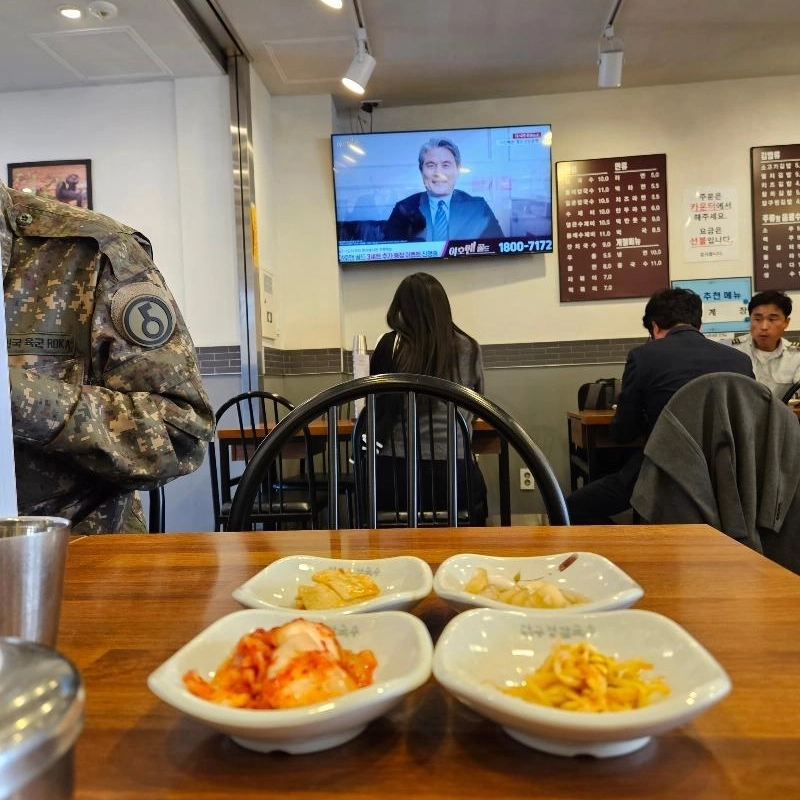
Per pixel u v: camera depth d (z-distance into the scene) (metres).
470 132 3.63
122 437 1.04
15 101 3.36
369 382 1.07
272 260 3.61
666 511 1.72
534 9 2.89
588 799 0.29
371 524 1.07
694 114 3.72
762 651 0.45
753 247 3.70
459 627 0.40
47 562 0.41
